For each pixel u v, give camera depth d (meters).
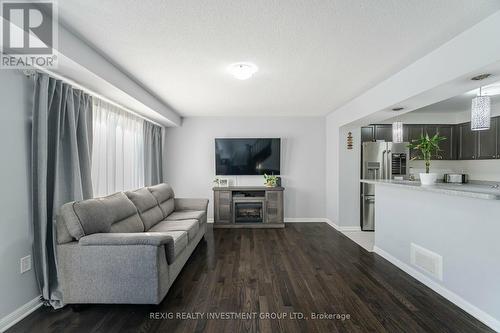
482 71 1.91
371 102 3.41
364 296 2.33
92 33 1.98
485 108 2.31
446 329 1.86
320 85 3.28
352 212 4.73
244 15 1.76
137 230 2.86
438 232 2.41
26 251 2.08
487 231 1.94
